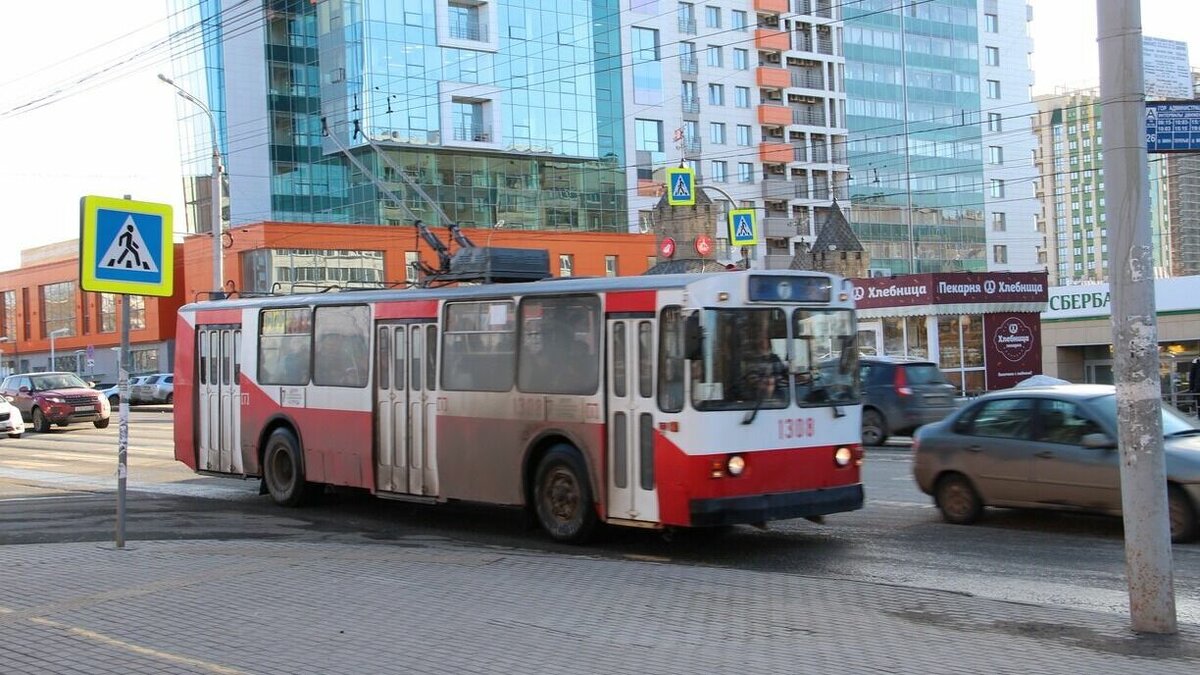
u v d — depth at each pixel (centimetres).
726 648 653
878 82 8844
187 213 6388
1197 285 3912
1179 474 1036
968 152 9431
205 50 6109
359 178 5725
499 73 6009
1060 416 1146
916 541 1123
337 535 1221
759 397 1038
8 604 778
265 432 1504
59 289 7481
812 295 1099
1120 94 693
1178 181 5916
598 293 1081
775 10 7962
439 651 647
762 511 1027
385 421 1316
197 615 743
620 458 1059
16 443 2825
